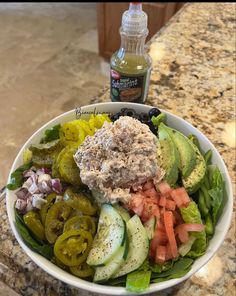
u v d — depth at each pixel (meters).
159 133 0.67
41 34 2.66
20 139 1.77
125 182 0.58
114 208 0.56
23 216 0.58
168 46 1.11
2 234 0.63
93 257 0.54
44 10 2.92
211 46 1.12
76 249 0.54
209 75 1.01
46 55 2.46
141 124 0.62
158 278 0.53
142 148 0.58
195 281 0.61
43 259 0.53
